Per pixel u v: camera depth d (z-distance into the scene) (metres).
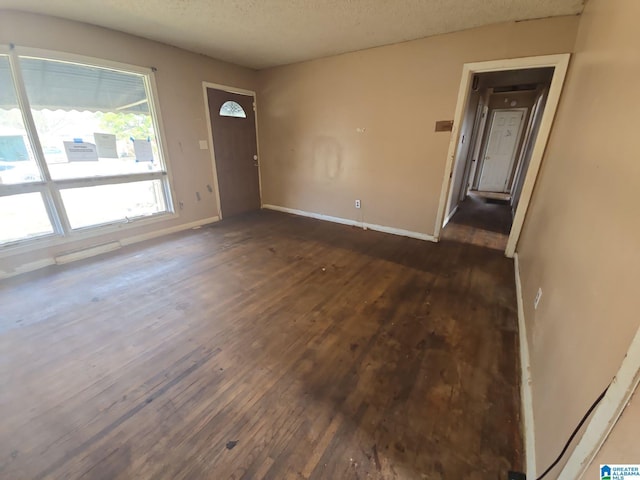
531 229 2.53
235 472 1.11
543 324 1.48
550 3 2.21
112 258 3.04
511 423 1.31
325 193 4.50
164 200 3.78
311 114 4.24
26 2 2.24
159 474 1.10
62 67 2.68
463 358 1.70
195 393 1.46
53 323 1.99
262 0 2.28
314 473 1.11
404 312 2.14
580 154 1.55
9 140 2.51
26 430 1.27
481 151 6.79
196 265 2.90
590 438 0.73
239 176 4.74
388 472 1.11
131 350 1.75
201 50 3.59
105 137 3.08
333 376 1.57
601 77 1.48
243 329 1.95
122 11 2.48
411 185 3.63
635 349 0.63
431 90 3.18
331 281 2.60
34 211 2.72
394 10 2.43
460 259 3.08
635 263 0.72
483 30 2.75
